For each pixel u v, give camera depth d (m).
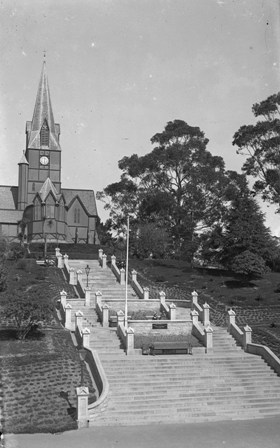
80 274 51.03
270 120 60.03
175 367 31.28
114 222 85.19
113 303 42.97
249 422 25.62
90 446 21.27
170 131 76.69
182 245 75.50
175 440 22.25
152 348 32.94
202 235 74.94
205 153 76.25
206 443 21.80
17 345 32.84
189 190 74.38
